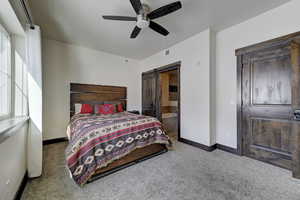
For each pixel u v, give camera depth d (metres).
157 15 1.96
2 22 1.58
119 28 2.78
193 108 3.12
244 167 2.12
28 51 1.84
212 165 2.19
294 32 1.98
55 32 2.93
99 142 1.91
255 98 2.38
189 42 3.21
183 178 1.84
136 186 1.68
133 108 4.84
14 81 1.80
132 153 2.28
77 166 1.69
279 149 2.12
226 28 2.78
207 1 2.02
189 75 3.21
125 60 4.66
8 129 1.12
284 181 1.75
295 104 1.85
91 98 3.91
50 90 3.30
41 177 1.85
